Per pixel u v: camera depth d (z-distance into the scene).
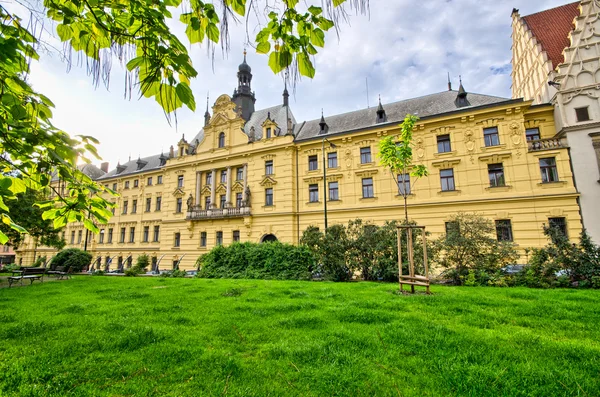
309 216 27.42
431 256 14.05
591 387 3.33
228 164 32.47
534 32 25.83
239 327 5.84
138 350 4.72
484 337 4.84
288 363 4.16
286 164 28.97
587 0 20.83
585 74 20.23
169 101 2.40
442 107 25.45
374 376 3.71
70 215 2.97
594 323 5.67
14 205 15.05
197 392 3.46
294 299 8.88
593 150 19.25
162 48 2.17
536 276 12.05
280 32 2.57
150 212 40.34
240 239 30.03
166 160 41.31
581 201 19.09
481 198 21.66
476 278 12.75
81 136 2.59
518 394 3.27
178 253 33.78
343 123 30.56
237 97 39.69
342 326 5.67
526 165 20.86
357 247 15.77
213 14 2.35
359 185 25.94
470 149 22.50
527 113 21.95
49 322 6.18
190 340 5.14
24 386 3.55
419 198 23.59
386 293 9.58
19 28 2.13
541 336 4.93
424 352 4.38
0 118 2.18
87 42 2.29
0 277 19.62
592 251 11.66
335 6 2.11
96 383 3.71
